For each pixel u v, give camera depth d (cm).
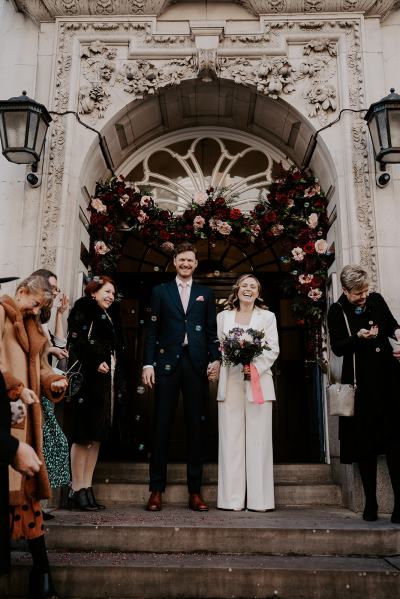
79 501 382
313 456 551
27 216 478
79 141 499
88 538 316
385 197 475
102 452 571
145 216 533
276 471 471
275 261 614
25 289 277
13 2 528
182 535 315
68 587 275
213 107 562
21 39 525
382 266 460
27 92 511
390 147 437
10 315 265
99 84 509
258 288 419
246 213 556
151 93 512
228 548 313
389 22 523
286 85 510
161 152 602
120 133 542
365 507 356
